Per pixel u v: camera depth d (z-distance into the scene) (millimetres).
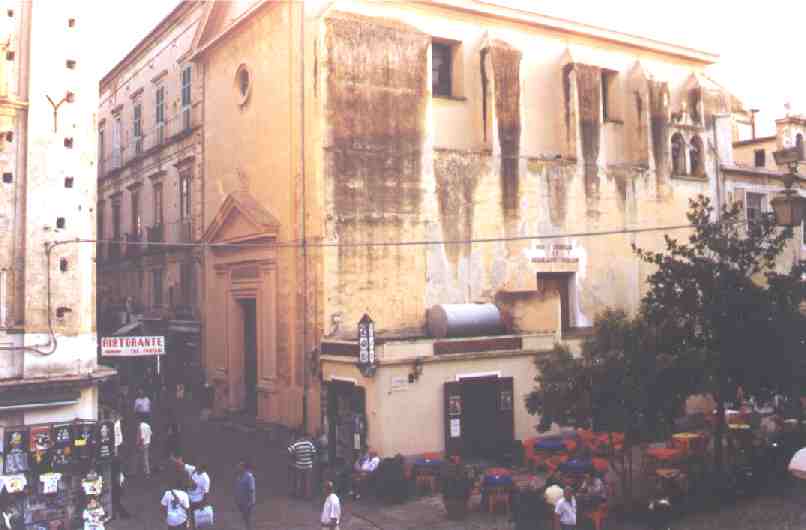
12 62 15648
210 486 18906
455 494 16266
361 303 23016
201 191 30000
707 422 23609
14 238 15500
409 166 24203
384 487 17562
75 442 15297
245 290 26500
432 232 24547
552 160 27328
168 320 32062
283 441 23031
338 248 22766
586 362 15664
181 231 31266
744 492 17188
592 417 15438
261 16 25953
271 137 25188
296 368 23484
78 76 16266
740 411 23406
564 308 27812
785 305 17109
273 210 24953
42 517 15016
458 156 25250
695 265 17422
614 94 30031
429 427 20047
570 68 28016
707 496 16719
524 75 27656
